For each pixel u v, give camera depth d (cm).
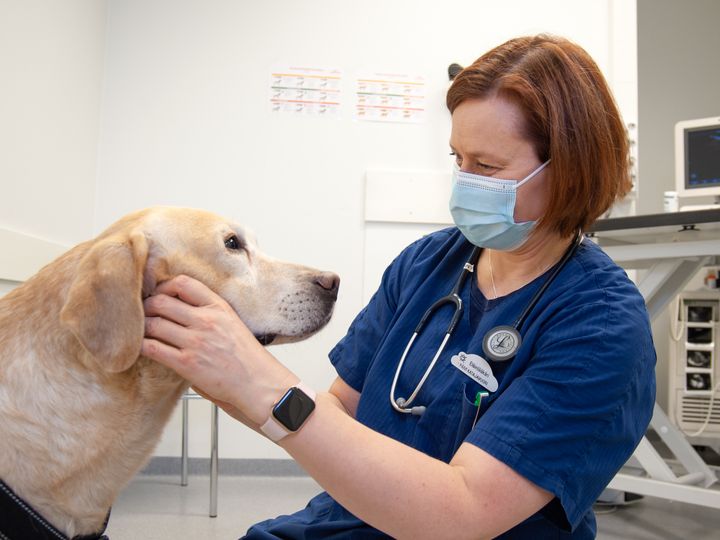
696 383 317
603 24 316
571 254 93
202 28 298
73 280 86
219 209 297
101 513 89
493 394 84
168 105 296
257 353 73
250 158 299
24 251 207
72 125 257
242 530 215
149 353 76
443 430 89
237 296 102
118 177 292
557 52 87
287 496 258
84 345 79
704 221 187
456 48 310
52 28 234
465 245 111
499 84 86
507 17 312
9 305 89
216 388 73
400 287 114
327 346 297
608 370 76
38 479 81
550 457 73
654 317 234
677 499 203
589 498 76
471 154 90
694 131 282
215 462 230
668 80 431
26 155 215
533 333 84
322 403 75
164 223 97
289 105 302
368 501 70
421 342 99
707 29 430
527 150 87
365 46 306
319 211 302
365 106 305
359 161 304
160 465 287
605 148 86
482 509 72
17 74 207
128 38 295
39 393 82
